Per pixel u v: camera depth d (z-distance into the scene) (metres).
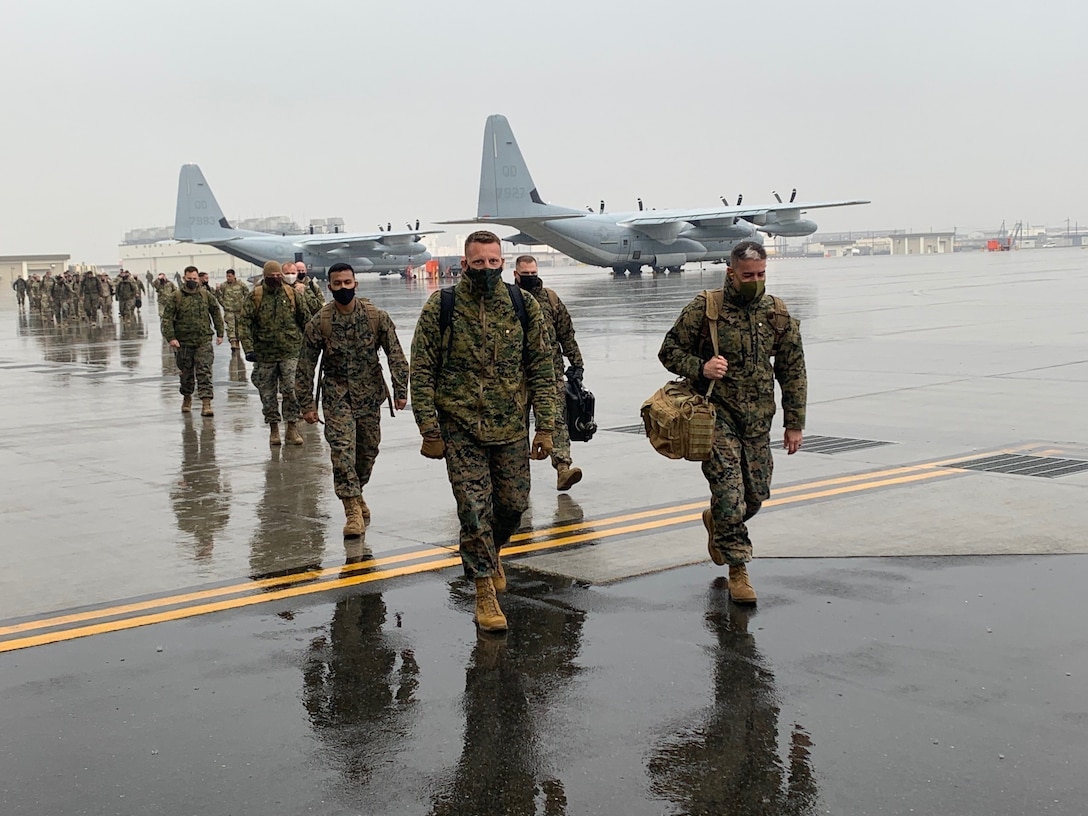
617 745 4.05
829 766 3.83
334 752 4.06
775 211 56.75
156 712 4.46
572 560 6.54
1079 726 4.08
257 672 4.87
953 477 8.37
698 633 5.21
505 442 5.57
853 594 5.68
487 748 4.06
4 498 8.74
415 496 8.48
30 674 4.91
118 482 9.34
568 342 8.46
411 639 5.26
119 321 36.72
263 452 10.78
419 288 55.72
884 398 12.61
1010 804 3.53
